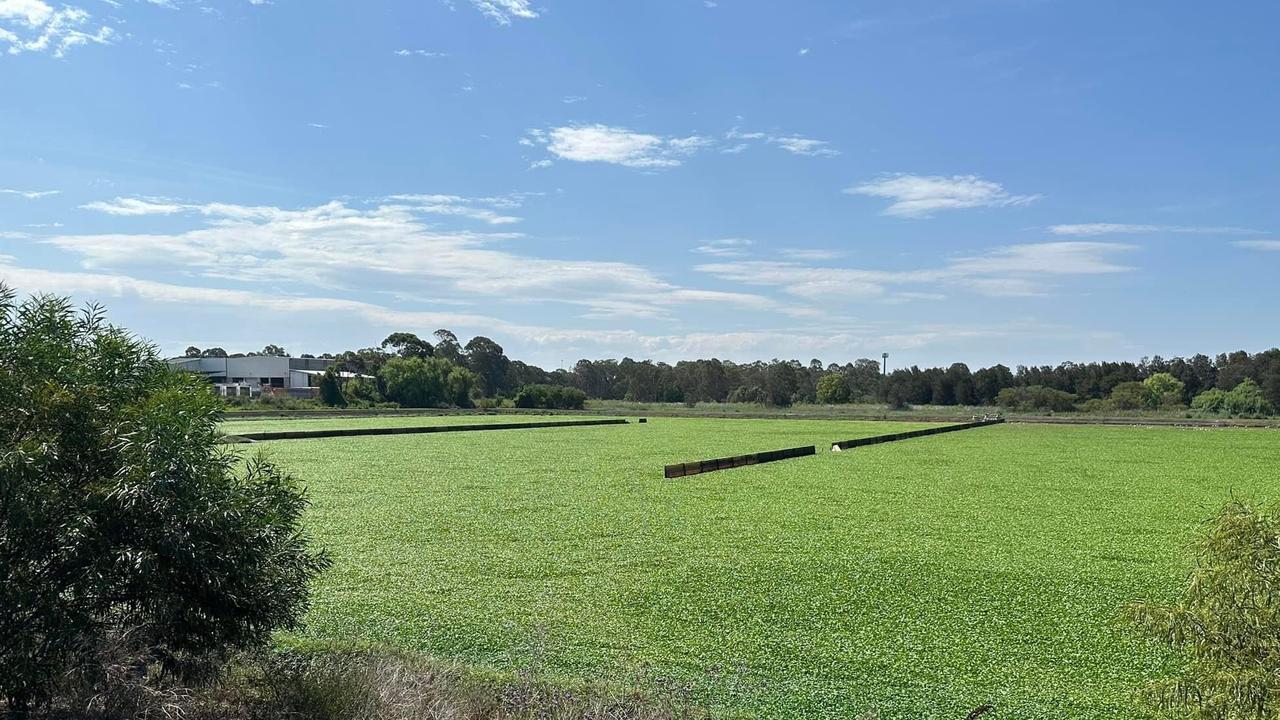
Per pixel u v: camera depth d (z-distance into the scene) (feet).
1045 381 385.09
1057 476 85.30
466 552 46.24
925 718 24.53
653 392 420.77
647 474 84.89
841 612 34.99
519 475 83.35
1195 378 363.76
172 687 22.54
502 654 29.68
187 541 20.04
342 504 63.62
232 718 22.63
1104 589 38.78
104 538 19.94
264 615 22.30
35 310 21.76
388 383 284.00
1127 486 77.15
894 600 36.83
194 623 21.61
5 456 18.61
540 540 49.60
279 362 326.65
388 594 37.47
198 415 21.49
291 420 191.31
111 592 20.66
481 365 417.08
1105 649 30.32
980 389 357.82
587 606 35.76
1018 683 27.17
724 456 106.11
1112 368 375.25
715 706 25.29
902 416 238.68
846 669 28.40
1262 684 15.57
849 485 76.48
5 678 19.04
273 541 22.62
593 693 25.75
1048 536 51.44
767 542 49.11
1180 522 56.95
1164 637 17.35
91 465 20.84
